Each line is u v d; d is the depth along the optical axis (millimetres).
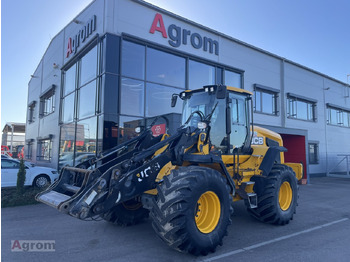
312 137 18453
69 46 13055
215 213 4242
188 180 3832
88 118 10492
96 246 4438
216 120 5207
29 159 21391
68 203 3531
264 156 5883
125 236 4941
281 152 6992
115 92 9578
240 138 5582
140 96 10305
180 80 11633
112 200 3775
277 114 16203
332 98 20672
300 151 14906
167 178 3926
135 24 10297
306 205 8297
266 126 13109
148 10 10688
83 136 10906
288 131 14094
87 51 11289
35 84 20156
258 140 6387
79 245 4492
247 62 14656
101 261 3844
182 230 3662
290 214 5934
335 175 18234
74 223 5848
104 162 4820
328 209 7691
